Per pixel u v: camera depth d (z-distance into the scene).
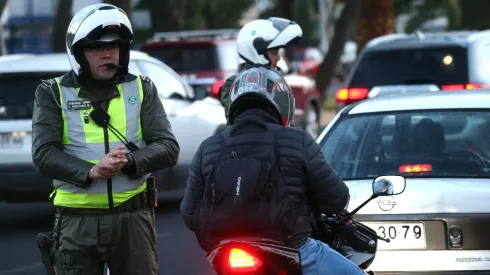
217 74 47.06
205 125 33.28
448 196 16.08
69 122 13.91
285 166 11.97
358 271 12.34
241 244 11.20
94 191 13.77
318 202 12.41
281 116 12.73
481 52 35.03
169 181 30.91
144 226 14.16
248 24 21.88
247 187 11.51
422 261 15.96
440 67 34.62
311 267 12.08
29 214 34.03
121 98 14.08
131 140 14.09
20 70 29.11
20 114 29.11
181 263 24.30
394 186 13.69
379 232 16.17
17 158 28.91
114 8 13.93
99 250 13.92
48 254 14.74
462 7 115.00
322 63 69.81
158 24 97.56
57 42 61.25
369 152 18.08
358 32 63.25
